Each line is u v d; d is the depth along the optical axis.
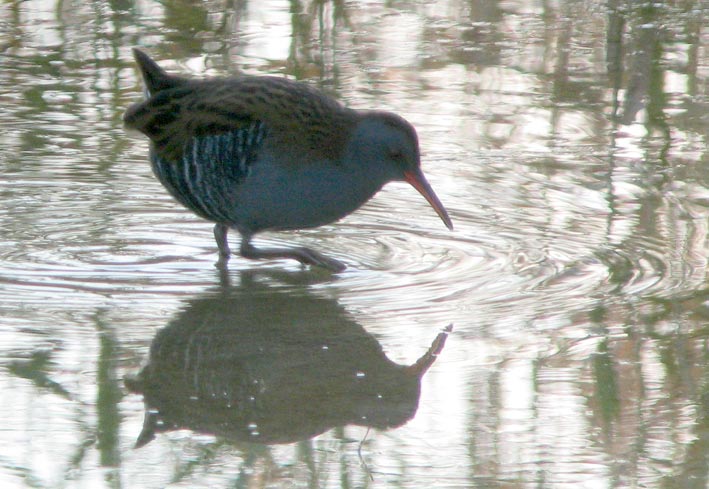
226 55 17.23
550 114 15.31
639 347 9.02
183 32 18.23
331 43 17.95
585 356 8.88
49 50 17.41
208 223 12.16
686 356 8.84
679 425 7.91
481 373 8.63
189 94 11.19
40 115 15.04
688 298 9.93
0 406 8.01
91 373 8.52
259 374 8.60
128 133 14.52
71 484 7.12
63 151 13.91
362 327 9.41
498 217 12.11
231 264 11.04
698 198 12.56
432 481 7.22
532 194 12.75
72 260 10.86
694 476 7.27
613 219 11.97
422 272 10.66
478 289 10.22
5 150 13.85
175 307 9.80
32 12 19.00
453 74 16.83
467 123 14.92
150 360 8.77
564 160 13.77
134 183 13.12
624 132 14.69
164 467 7.36
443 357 8.88
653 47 17.70
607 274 10.52
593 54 17.64
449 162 13.70
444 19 19.33
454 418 8.03
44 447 7.54
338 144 10.73
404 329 9.36
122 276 10.51
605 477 7.28
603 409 8.10
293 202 10.86
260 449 7.63
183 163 11.03
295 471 7.32
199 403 8.19
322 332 9.33
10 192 12.65
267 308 9.81
